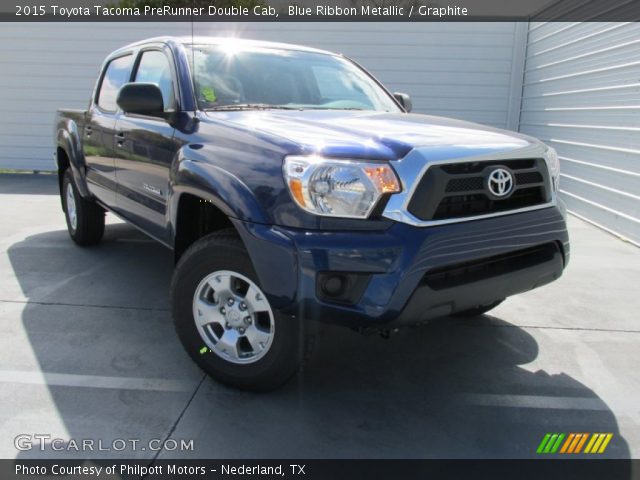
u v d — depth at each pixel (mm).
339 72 4160
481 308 3752
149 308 3947
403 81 10703
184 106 3236
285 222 2357
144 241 5953
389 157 2361
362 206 2299
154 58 3928
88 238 5516
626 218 6578
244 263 2602
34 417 2553
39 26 11234
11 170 12000
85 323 3656
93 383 2873
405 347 3428
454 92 10648
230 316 2734
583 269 5281
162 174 3361
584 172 7816
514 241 2600
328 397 2809
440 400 2811
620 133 6762
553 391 2930
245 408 2678
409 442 2451
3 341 3352
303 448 2387
